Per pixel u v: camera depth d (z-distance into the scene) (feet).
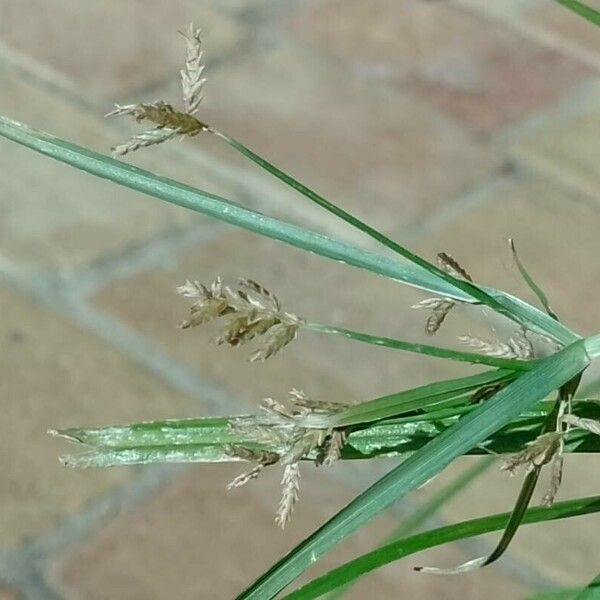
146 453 0.85
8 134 0.84
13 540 2.67
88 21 4.74
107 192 3.89
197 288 0.75
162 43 4.68
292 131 4.24
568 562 2.70
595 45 4.91
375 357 3.29
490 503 2.79
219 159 4.07
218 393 3.12
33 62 4.47
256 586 0.77
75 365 3.17
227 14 4.92
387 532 2.71
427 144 4.23
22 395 3.05
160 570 2.63
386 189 4.00
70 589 2.57
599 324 3.48
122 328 3.32
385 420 0.86
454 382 0.81
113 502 2.79
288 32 4.84
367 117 4.34
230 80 4.49
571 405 0.84
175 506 2.79
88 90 4.36
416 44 4.82
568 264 3.72
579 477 2.91
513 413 0.77
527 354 0.84
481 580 2.64
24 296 3.41
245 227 0.85
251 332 0.76
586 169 4.18
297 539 2.72
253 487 2.85
